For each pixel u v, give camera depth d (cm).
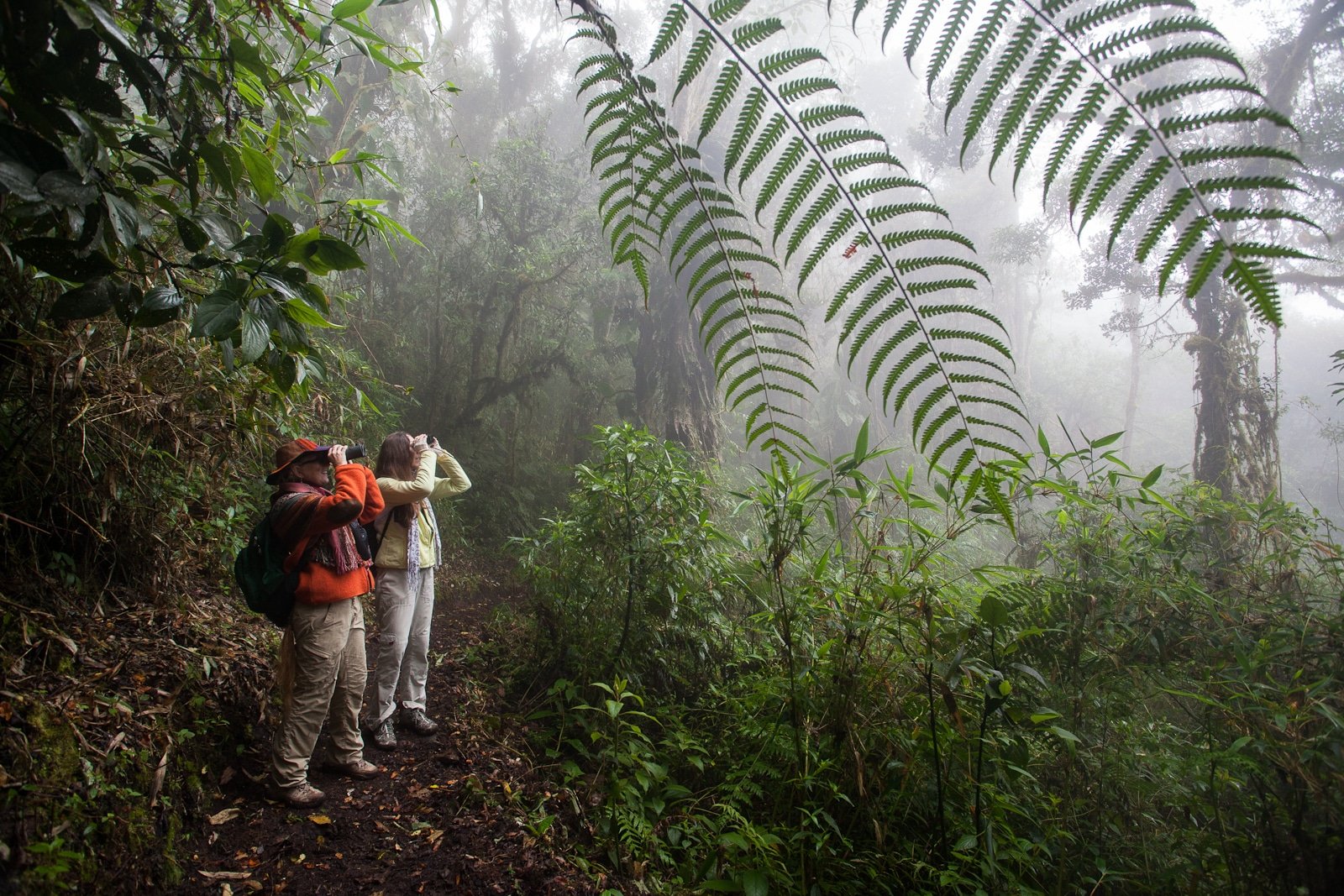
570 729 357
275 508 267
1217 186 76
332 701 290
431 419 879
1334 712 236
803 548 300
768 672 333
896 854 251
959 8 86
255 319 153
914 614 273
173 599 309
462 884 233
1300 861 218
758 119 102
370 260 843
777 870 244
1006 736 271
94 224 133
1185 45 78
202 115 163
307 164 269
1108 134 82
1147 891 263
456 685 397
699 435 907
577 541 392
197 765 251
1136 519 421
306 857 240
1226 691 291
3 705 203
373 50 232
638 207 115
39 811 185
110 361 256
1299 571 373
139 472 276
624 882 248
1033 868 255
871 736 275
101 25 116
